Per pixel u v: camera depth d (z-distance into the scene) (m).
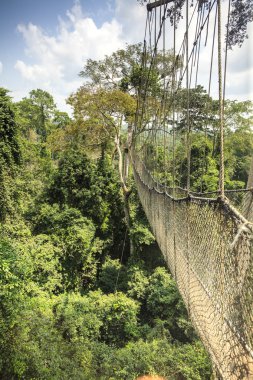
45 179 18.77
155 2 6.22
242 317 1.60
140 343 10.49
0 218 13.21
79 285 13.73
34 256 11.63
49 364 7.67
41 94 32.91
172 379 8.77
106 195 15.95
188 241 2.94
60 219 13.59
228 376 1.85
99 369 9.11
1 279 8.00
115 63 17.56
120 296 12.09
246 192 3.04
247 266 1.52
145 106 12.59
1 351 7.25
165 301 12.14
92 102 16.56
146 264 15.38
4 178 13.50
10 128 14.24
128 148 17.02
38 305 9.66
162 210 5.15
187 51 3.52
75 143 18.17
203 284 2.41
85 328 10.10
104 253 15.95
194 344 10.52
